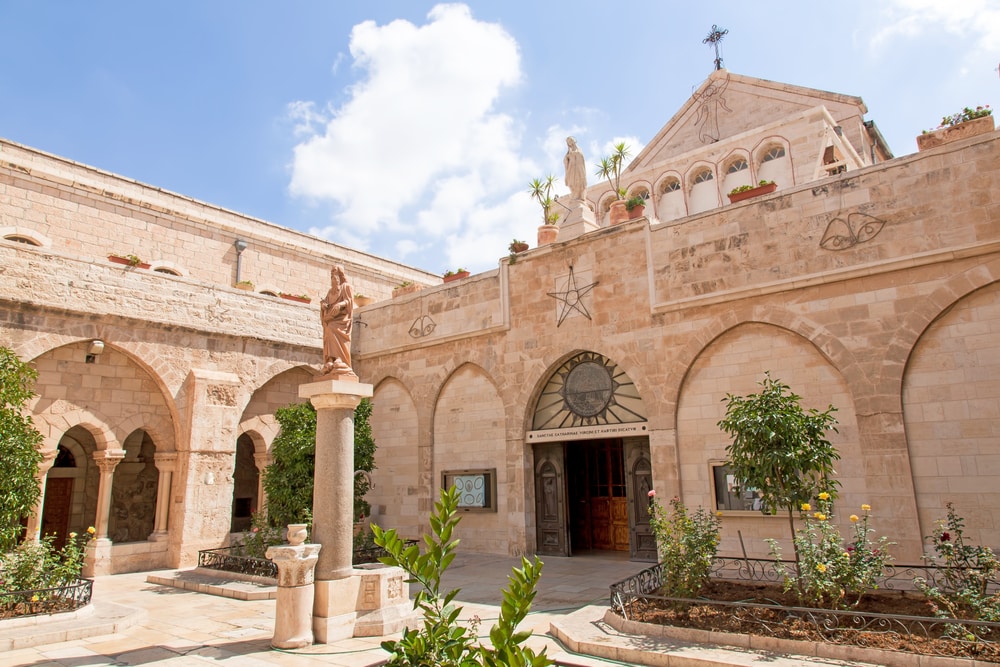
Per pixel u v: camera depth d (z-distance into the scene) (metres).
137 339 16.84
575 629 9.06
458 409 19.09
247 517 22.95
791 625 8.26
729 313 14.25
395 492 20.03
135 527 20.11
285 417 16.14
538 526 17.34
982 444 11.20
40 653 8.76
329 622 9.07
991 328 11.41
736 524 13.53
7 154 19.25
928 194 12.19
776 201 13.94
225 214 24.59
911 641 7.50
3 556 10.95
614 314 16.09
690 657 7.56
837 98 27.05
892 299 12.34
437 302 19.97
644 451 15.95
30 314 15.16
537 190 19.84
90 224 20.52
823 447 9.80
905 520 11.59
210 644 9.17
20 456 11.32
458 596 12.30
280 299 20.06
